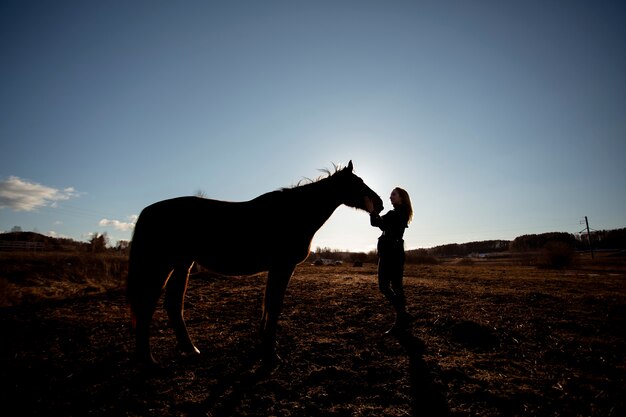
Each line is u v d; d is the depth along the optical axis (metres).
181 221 3.57
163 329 4.89
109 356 3.79
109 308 6.21
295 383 3.10
